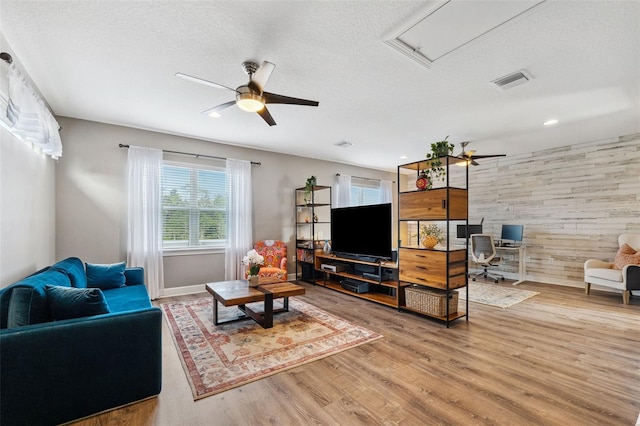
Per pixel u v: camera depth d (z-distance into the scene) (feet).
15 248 7.98
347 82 9.53
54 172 12.07
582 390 6.83
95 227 13.17
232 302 9.83
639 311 12.82
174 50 7.77
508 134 15.24
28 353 5.37
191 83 9.64
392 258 13.98
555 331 10.47
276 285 11.93
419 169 12.81
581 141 16.71
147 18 6.52
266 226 18.58
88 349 5.88
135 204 13.80
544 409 6.14
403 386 6.98
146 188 14.14
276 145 17.49
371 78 9.26
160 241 14.47
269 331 10.30
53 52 7.83
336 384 7.06
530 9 6.19
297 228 20.08
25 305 5.76
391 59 8.16
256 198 18.20
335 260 17.72
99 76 9.16
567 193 17.72
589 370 7.74
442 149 11.23
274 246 17.54
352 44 7.48
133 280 12.01
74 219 12.73
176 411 6.08
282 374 7.51
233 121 13.30
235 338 9.67
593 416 5.92
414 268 12.02
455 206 11.30
